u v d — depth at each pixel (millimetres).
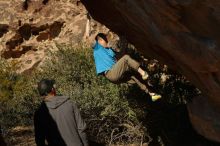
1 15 15898
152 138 8570
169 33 4508
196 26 4203
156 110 8555
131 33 6160
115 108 9039
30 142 10117
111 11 6203
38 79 12109
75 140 4988
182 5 4051
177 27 4359
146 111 8656
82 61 10969
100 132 9477
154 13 4438
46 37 15578
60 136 4973
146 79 6332
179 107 8477
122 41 6820
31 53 15508
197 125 5617
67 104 5047
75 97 9773
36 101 11773
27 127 11641
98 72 6719
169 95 8609
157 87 8625
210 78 4668
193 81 5277
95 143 8930
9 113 11680
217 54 4223
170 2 4102
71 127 4988
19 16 15703
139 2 4535
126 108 8992
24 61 15328
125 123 9211
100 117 9570
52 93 5129
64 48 13312
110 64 6684
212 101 5145
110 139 9289
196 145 7613
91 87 9953
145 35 5301
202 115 5363
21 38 15680
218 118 5148
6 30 15742
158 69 8875
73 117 5031
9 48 15523
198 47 4352
